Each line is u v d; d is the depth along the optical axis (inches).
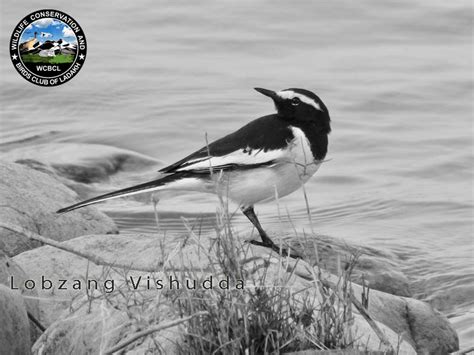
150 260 370.9
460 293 489.4
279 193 456.8
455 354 343.0
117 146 782.5
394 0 1074.1
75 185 666.2
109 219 501.7
